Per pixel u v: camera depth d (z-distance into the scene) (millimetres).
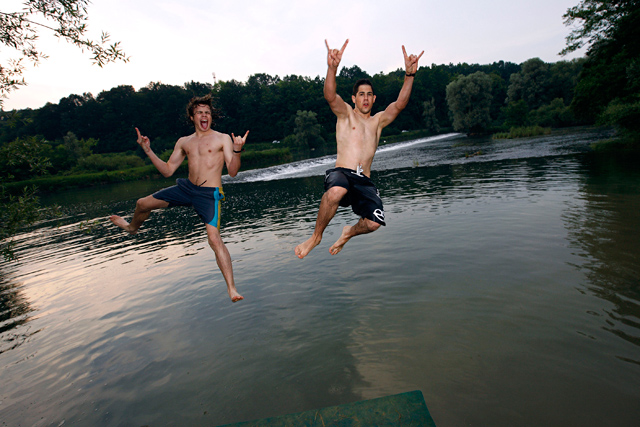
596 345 4645
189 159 4074
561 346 4695
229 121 103688
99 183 42406
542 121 60719
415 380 4383
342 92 106438
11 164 6820
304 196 18219
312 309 6328
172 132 105000
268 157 50562
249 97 108688
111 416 4406
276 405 4246
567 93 75750
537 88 75875
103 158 66312
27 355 6012
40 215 7098
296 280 7605
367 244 9258
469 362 4582
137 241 13031
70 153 69750
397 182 19266
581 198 11516
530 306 5648
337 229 11016
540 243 8055
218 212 3973
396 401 2941
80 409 4578
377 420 2766
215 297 7324
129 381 5039
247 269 8523
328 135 94500
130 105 106000
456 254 7945
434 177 19688
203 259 9789
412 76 3621
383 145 60594
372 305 6199
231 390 4602
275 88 134625
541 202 11508
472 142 47250
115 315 7086
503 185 15109
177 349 5656
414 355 4824
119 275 9359
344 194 3400
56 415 4516
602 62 26609
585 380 4117
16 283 9867
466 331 5203
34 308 7973
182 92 113750
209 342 5746
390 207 13086
